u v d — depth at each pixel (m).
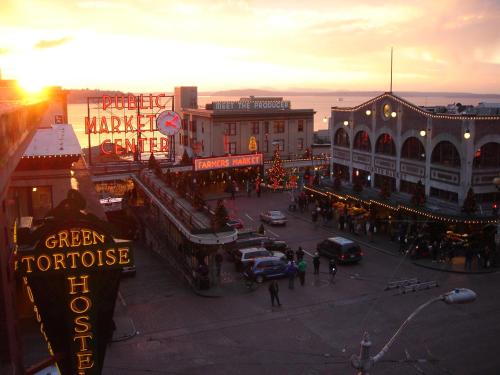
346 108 54.88
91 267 9.95
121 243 9.98
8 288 11.10
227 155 66.69
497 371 20.31
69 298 9.97
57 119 50.12
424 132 43.19
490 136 39.50
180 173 64.38
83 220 9.84
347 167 56.00
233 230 30.55
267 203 57.97
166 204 38.28
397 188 47.44
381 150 50.06
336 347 22.64
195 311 27.12
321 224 47.41
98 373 10.23
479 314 26.28
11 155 9.17
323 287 30.83
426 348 22.42
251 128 74.81
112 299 10.16
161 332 24.36
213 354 22.02
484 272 33.22
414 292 29.78
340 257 35.06
